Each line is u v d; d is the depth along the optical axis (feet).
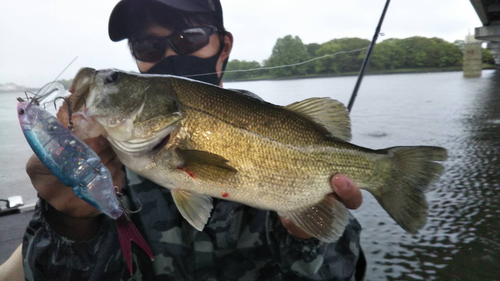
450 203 3.66
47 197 1.13
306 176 1.37
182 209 1.25
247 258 1.43
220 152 1.27
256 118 1.32
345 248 1.51
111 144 1.21
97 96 1.19
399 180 1.50
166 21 1.67
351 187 1.35
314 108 1.44
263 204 1.32
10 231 2.57
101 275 1.26
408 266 2.78
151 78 1.26
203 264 1.41
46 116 1.02
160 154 1.24
